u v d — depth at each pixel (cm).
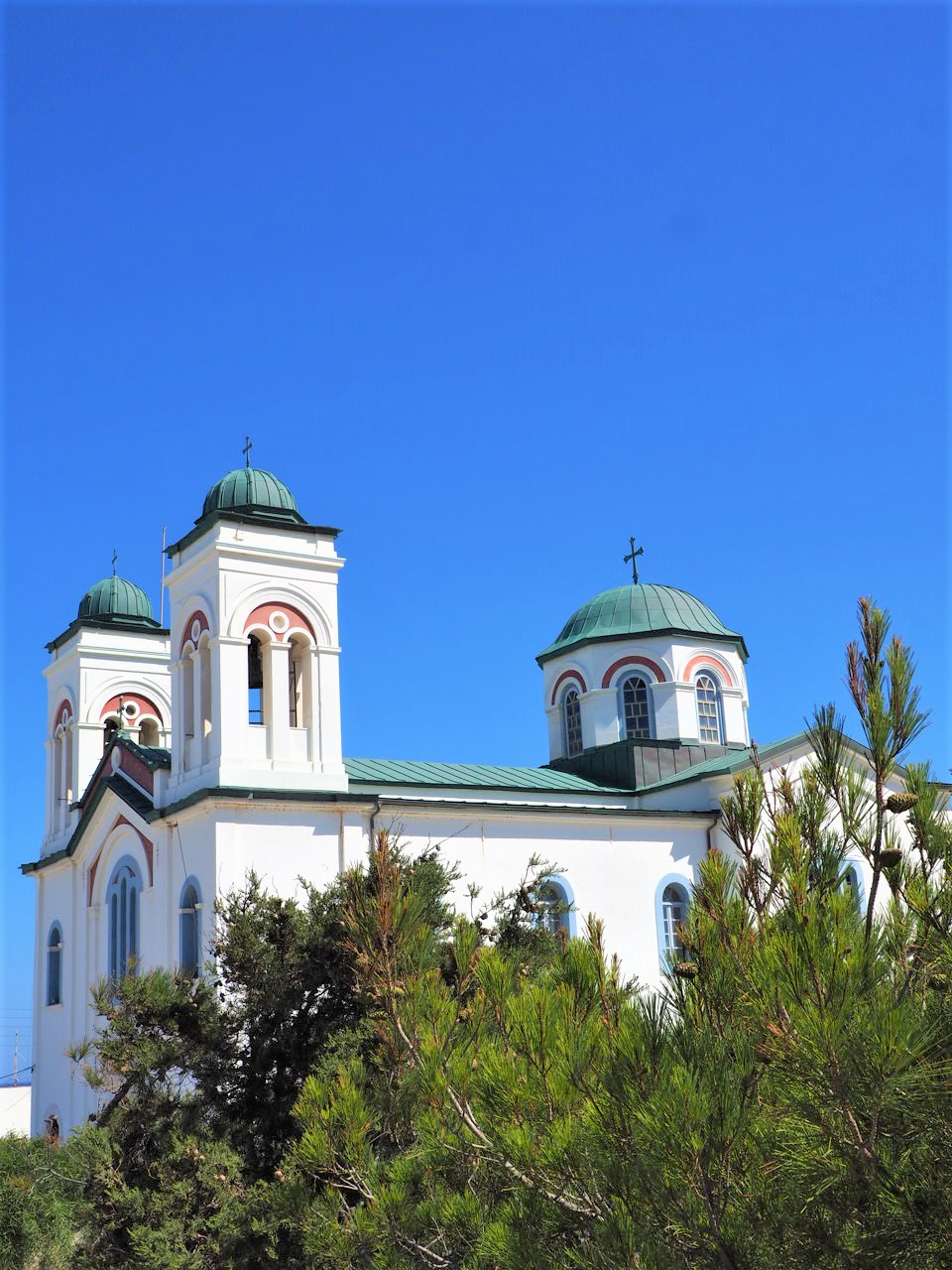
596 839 3111
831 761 908
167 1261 1488
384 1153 1086
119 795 3098
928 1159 646
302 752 2753
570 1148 775
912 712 868
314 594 2848
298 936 1745
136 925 3028
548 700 3962
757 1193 686
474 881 2905
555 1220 808
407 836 2838
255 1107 1706
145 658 3919
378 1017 1039
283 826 2620
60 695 3938
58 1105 3381
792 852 873
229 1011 1758
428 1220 944
